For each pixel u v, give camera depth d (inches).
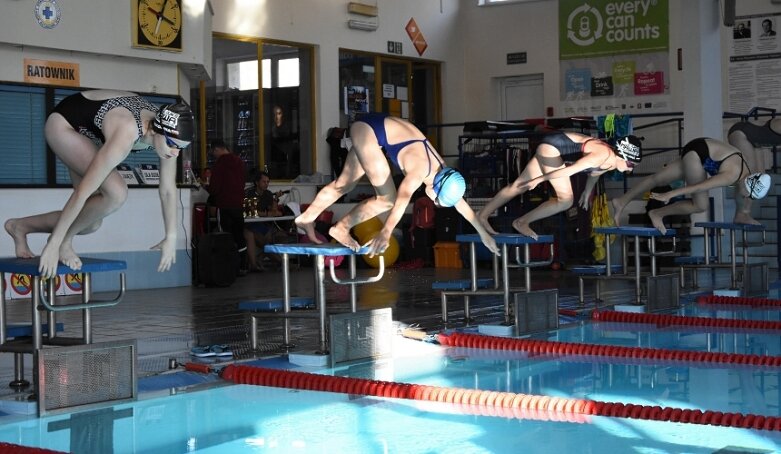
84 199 202.7
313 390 228.4
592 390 222.5
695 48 540.7
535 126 572.1
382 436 179.9
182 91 494.3
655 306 368.8
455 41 723.4
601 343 295.1
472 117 730.8
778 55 624.7
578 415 198.4
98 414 201.2
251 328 273.1
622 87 671.1
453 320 340.2
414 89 708.7
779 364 258.2
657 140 657.6
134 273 456.1
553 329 324.2
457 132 721.6
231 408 207.2
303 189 625.6
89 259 218.8
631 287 460.1
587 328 331.3
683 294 422.0
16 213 417.1
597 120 609.3
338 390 226.5
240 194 515.8
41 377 197.5
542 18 698.2
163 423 192.5
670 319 341.7
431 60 705.6
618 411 197.9
